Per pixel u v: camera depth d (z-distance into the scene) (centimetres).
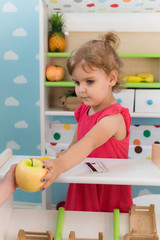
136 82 197
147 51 213
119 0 175
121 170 71
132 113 189
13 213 78
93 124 93
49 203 210
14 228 75
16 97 219
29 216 77
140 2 177
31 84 217
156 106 192
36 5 207
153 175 68
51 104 222
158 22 208
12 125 223
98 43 82
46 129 201
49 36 203
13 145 226
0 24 211
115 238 69
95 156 93
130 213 74
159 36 212
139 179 66
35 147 225
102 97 81
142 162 78
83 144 66
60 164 60
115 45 106
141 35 212
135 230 69
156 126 215
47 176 57
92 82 78
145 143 217
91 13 208
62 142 219
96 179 66
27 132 223
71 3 184
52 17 199
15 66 215
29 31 210
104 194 92
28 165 58
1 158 73
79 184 93
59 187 223
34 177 56
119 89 99
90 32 212
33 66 214
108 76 82
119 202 91
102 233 67
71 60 79
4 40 213
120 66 93
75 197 95
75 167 72
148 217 74
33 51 212
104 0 175
